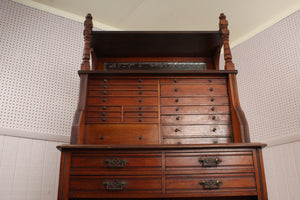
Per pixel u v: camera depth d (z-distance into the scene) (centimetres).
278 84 292
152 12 304
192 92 219
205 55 256
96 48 243
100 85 218
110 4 293
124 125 210
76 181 168
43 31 287
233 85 215
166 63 253
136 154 174
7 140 239
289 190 258
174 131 210
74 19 309
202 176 171
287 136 268
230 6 294
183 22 322
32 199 238
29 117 256
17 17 277
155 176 170
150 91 219
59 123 271
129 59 253
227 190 170
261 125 299
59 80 283
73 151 173
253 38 329
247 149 178
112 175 170
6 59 260
